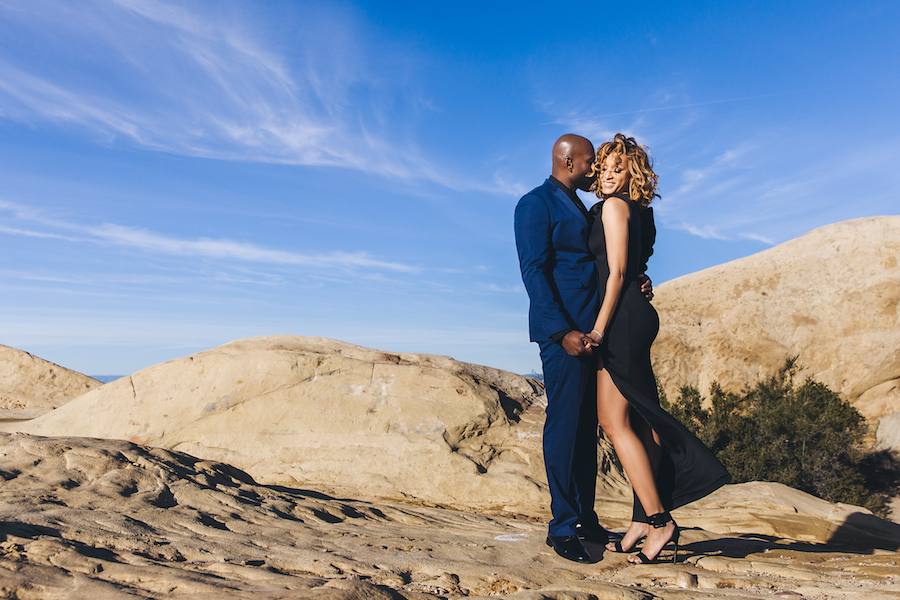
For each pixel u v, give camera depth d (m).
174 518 2.43
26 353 9.98
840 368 14.18
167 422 5.57
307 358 5.88
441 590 1.91
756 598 1.89
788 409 12.46
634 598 1.80
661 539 2.40
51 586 1.43
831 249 15.18
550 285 2.53
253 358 5.88
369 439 5.20
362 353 6.28
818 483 11.53
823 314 14.52
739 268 15.68
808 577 2.34
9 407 9.09
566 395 2.49
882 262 14.45
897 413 13.31
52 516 2.08
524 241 2.59
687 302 15.58
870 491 12.33
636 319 2.43
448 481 4.83
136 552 1.88
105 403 5.85
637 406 2.39
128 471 2.86
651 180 2.60
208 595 1.45
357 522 3.10
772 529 3.91
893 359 13.75
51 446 2.97
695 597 1.87
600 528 2.91
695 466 2.41
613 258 2.43
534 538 2.87
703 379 14.74
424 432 5.26
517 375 6.70
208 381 5.78
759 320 14.79
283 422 5.41
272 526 2.61
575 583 1.91
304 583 1.66
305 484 4.88
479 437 5.34
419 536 2.74
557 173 2.77
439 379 5.73
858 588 2.07
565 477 2.50
